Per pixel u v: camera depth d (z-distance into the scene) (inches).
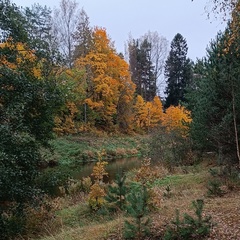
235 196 365.7
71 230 304.2
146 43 2544.3
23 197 383.9
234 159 494.0
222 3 347.3
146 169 407.2
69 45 1583.4
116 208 379.9
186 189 465.7
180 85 2294.5
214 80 473.4
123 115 1678.2
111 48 1576.0
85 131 1437.0
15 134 360.2
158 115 1763.0
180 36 2496.3
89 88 1416.1
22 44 438.0
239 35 382.0
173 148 791.7
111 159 1191.6
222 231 246.5
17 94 388.2
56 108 460.1
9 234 367.6
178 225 242.2
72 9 1626.5
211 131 472.1
